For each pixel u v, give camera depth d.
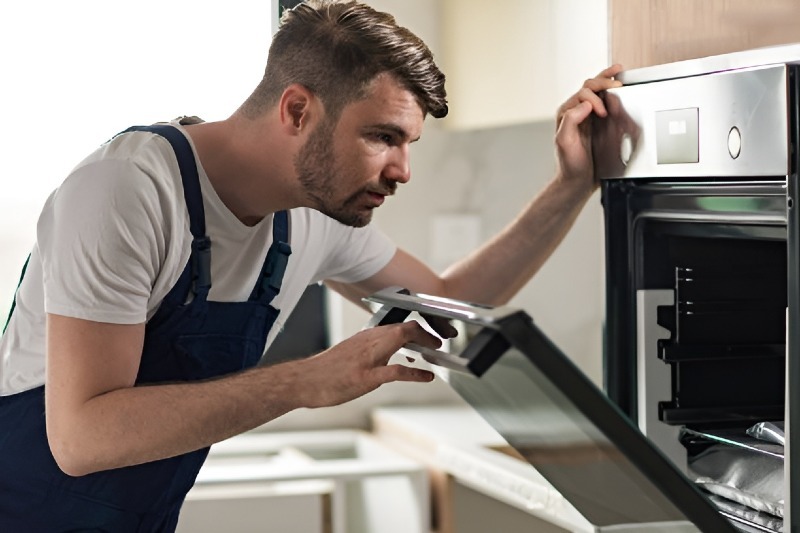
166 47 2.86
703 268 1.45
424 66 1.39
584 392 0.97
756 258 1.42
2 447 1.49
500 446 2.46
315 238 1.67
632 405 1.51
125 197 1.34
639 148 1.44
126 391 1.30
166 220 1.41
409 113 1.40
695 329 1.48
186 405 1.28
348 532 2.92
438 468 2.47
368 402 3.03
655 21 1.53
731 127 1.24
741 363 1.46
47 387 1.33
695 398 1.48
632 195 1.50
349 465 2.52
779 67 1.16
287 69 1.41
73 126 2.84
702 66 1.33
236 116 1.48
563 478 1.24
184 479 1.56
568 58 2.10
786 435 1.17
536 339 0.96
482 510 2.43
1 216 2.82
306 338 3.04
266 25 2.88
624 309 1.52
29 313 1.46
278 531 2.49
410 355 1.27
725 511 1.35
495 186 3.04
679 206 1.40
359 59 1.37
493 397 1.17
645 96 1.42
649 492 1.05
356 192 1.43
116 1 2.83
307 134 1.41
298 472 2.45
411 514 2.54
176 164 1.45
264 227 1.56
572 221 1.73
